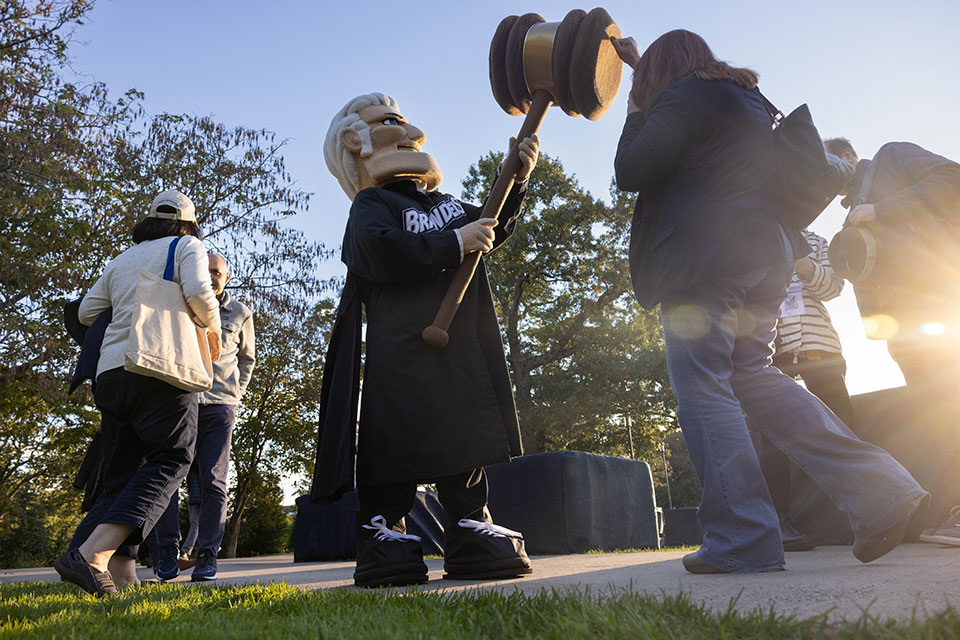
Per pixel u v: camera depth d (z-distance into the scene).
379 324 2.68
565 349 28.72
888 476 1.96
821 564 2.24
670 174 2.22
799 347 3.48
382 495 2.64
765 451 3.49
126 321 2.83
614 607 1.38
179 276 2.88
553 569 2.95
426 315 2.64
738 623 1.20
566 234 28.73
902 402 3.34
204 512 4.04
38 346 10.77
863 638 1.05
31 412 15.90
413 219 2.81
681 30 2.35
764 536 2.02
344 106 3.13
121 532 2.63
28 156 10.55
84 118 11.50
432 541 6.26
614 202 29.28
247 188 15.50
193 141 15.14
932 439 3.14
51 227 10.91
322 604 1.80
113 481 2.87
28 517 26.53
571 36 2.78
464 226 2.69
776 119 2.38
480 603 1.63
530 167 2.86
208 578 3.88
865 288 3.06
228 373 4.31
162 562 4.15
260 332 16.45
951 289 2.71
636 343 27.39
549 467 5.90
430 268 2.57
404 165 2.91
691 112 2.15
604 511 6.09
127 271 2.92
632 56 2.64
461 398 2.58
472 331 2.70
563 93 2.85
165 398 2.76
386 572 2.48
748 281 2.15
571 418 26.09
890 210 2.67
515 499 6.07
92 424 16.14
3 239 10.58
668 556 3.72
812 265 3.48
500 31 3.00
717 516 2.06
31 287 10.80
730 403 2.11
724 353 2.13
